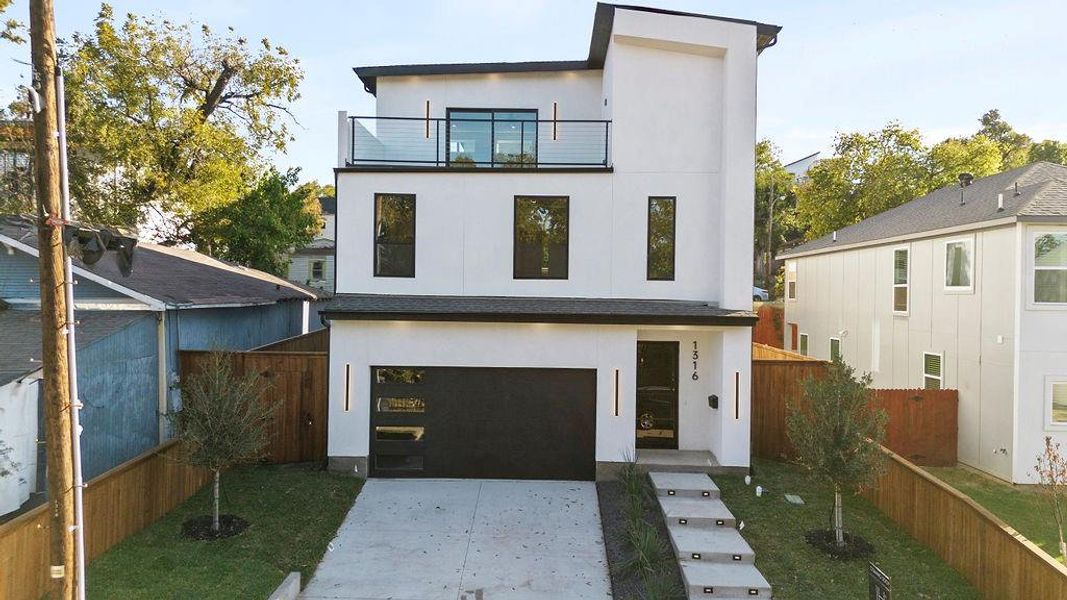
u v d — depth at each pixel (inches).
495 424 438.3
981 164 1211.9
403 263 452.1
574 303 441.4
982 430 506.3
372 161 486.0
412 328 434.3
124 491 309.0
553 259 451.8
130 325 408.2
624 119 445.7
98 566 279.4
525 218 451.5
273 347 574.9
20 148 707.4
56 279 232.4
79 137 850.8
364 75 526.6
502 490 413.7
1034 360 467.8
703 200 444.8
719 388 433.7
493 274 450.3
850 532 335.6
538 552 322.7
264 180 1071.0
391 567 304.5
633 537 315.9
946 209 627.8
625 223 446.6
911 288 616.7
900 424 529.7
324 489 398.6
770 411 478.3
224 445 313.6
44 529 254.8
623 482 401.7
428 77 530.9
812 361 476.4
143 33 917.8
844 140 1321.4
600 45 488.1
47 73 228.8
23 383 341.1
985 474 500.4
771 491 395.5
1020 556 244.1
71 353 236.2
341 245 449.7
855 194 1314.0
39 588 251.3
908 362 621.0
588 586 289.3
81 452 359.9
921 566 299.6
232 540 317.4
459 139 480.1
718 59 444.5
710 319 417.7
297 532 334.6
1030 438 468.4
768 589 270.1
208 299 491.8
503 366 434.9
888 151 1280.8
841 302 774.5
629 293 447.2
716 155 445.1
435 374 438.3
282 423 452.4
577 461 436.8
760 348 655.8
